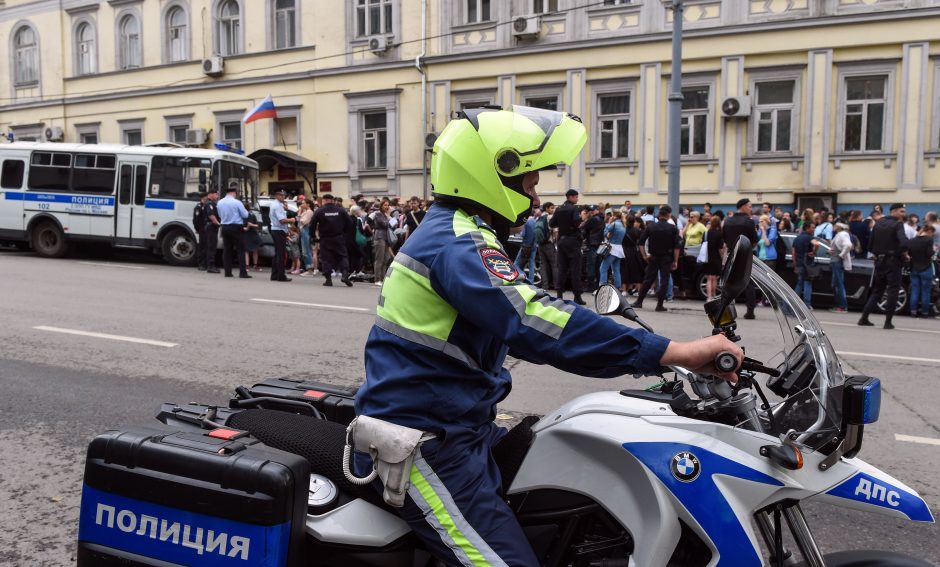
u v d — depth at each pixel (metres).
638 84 19.67
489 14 21.56
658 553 1.87
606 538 2.04
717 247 11.73
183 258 16.94
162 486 1.94
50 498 3.80
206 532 1.89
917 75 17.17
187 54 26.27
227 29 25.67
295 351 7.27
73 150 17.52
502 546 1.89
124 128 27.75
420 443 1.90
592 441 1.97
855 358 7.73
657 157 19.56
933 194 17.31
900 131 17.42
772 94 18.59
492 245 1.85
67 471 4.15
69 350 7.16
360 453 2.02
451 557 1.89
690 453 1.89
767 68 18.38
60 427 4.88
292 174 24.45
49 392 5.68
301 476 1.91
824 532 3.53
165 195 16.91
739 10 18.50
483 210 1.96
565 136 1.95
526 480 2.03
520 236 14.27
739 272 1.79
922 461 4.54
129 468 1.98
